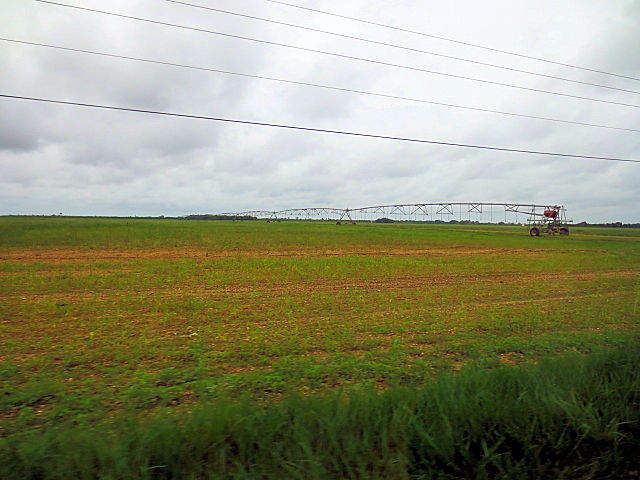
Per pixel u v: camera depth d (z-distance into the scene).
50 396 6.52
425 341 10.20
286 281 20.53
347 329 11.30
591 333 11.05
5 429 5.23
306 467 4.22
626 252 41.84
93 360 8.47
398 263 28.77
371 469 4.37
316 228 80.00
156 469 4.17
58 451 4.31
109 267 24.06
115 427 4.89
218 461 4.30
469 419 4.98
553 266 29.02
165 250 34.28
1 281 18.67
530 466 4.54
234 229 66.19
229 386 6.78
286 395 5.93
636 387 5.99
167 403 6.16
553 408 5.36
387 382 7.14
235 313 13.34
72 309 13.52
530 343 9.86
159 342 9.88
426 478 4.33
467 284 20.73
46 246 34.91
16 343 9.82
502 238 61.19
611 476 4.61
